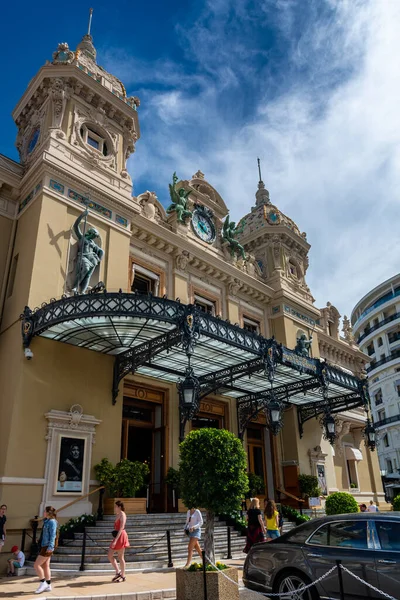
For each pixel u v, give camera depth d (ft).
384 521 22.06
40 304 44.68
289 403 68.95
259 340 49.88
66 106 55.31
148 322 42.19
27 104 59.57
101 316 39.60
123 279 52.65
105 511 43.19
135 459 54.29
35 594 27.35
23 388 41.50
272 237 85.56
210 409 63.26
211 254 68.44
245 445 67.31
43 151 49.44
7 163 53.21
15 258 50.06
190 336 40.93
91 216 51.83
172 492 52.08
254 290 75.56
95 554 36.04
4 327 46.96
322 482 71.82
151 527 42.14
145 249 61.16
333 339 92.79
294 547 23.82
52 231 47.78
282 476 69.36
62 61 57.21
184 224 67.31
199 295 67.21
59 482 41.14
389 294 184.34
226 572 25.16
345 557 21.84
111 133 59.47
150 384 56.13
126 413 54.60
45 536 28.86
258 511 35.04
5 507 35.55
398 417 162.20
